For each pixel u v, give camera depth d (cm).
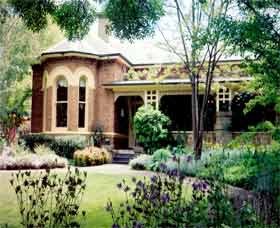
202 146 1353
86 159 1547
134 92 1884
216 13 1184
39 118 2017
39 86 2044
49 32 2211
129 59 2114
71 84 1847
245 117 1755
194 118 1320
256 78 731
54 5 632
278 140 695
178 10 1289
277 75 573
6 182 1000
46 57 1903
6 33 1886
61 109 1900
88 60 1898
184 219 365
